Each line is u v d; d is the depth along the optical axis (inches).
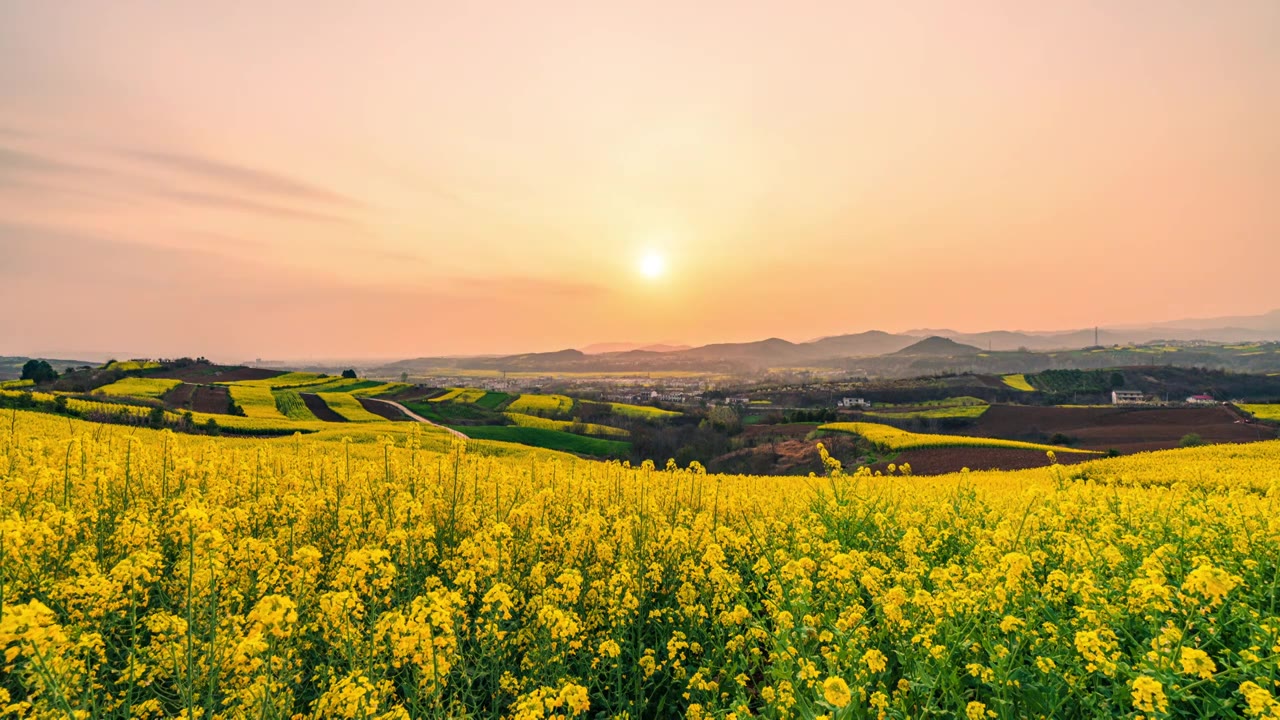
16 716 171.0
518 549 332.5
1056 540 345.1
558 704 180.2
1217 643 223.9
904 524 387.2
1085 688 194.5
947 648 204.8
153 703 189.8
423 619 189.8
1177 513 375.6
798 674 181.9
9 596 214.2
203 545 189.3
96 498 337.7
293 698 205.6
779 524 370.9
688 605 270.8
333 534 350.0
